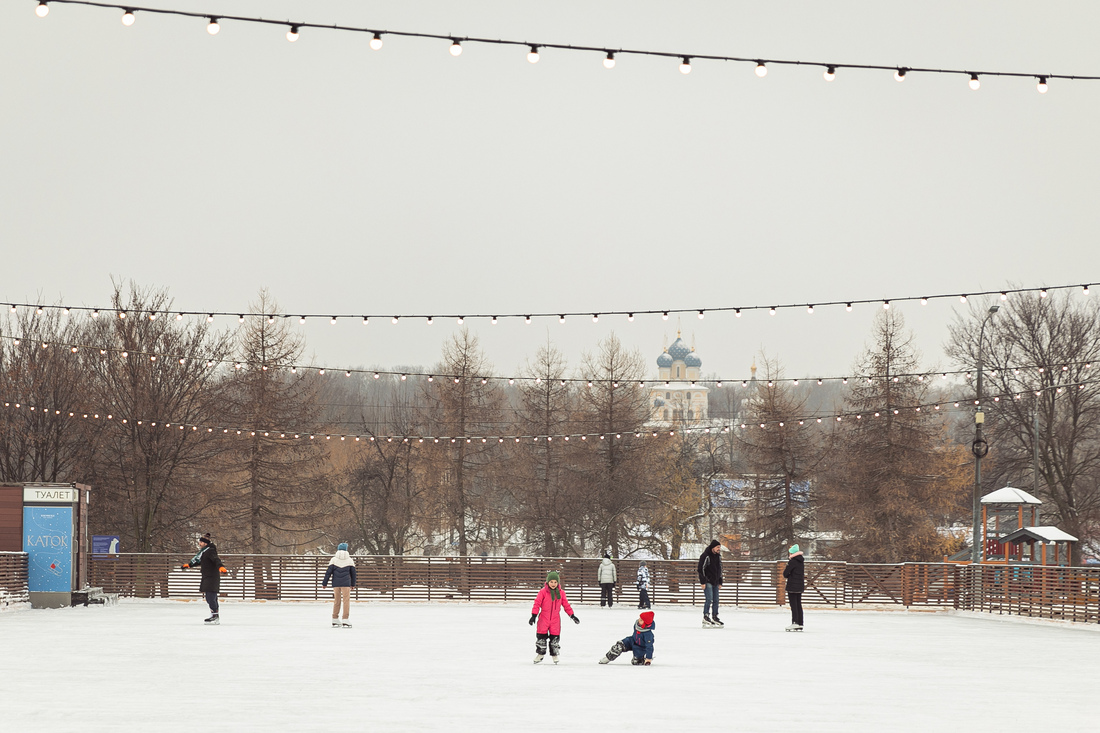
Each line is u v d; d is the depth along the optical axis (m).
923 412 55.25
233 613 30.88
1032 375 55.47
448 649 19.36
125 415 49.09
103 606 33.41
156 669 15.56
